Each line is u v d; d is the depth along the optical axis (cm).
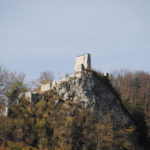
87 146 18200
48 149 17975
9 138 18450
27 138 18525
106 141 18625
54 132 18675
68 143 18088
